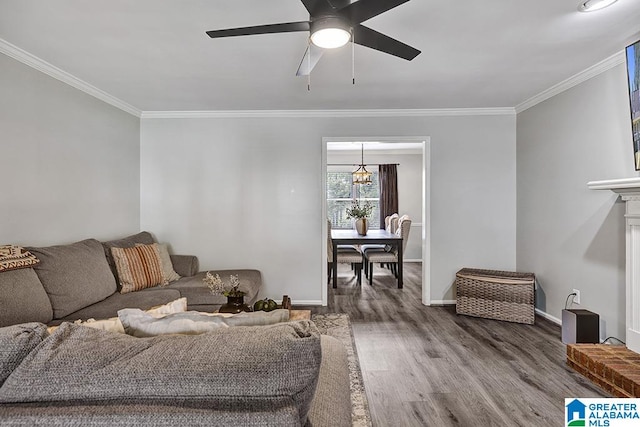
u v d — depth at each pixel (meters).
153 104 4.16
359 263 5.66
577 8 2.16
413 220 8.31
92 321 1.18
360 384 2.47
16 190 2.68
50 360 0.87
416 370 2.70
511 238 4.43
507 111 4.38
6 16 2.21
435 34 2.49
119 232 4.04
